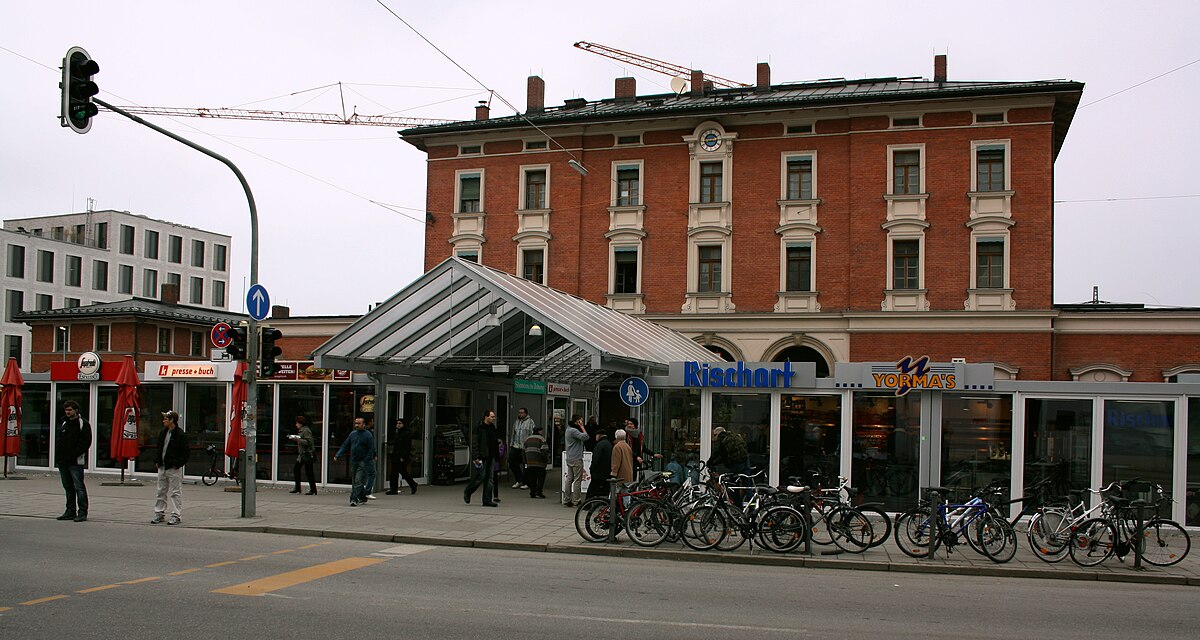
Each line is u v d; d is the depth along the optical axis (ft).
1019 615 32.17
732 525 46.03
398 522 53.88
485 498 63.00
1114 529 43.98
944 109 108.37
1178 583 41.34
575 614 29.84
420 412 77.20
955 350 106.11
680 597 33.60
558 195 122.52
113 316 149.18
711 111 115.14
